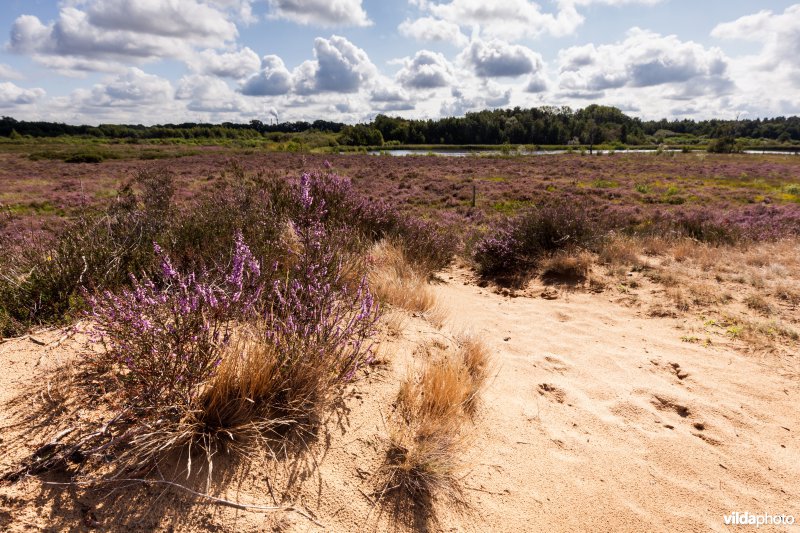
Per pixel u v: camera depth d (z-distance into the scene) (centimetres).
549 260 603
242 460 156
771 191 2125
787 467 206
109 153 4484
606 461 208
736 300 443
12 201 1479
